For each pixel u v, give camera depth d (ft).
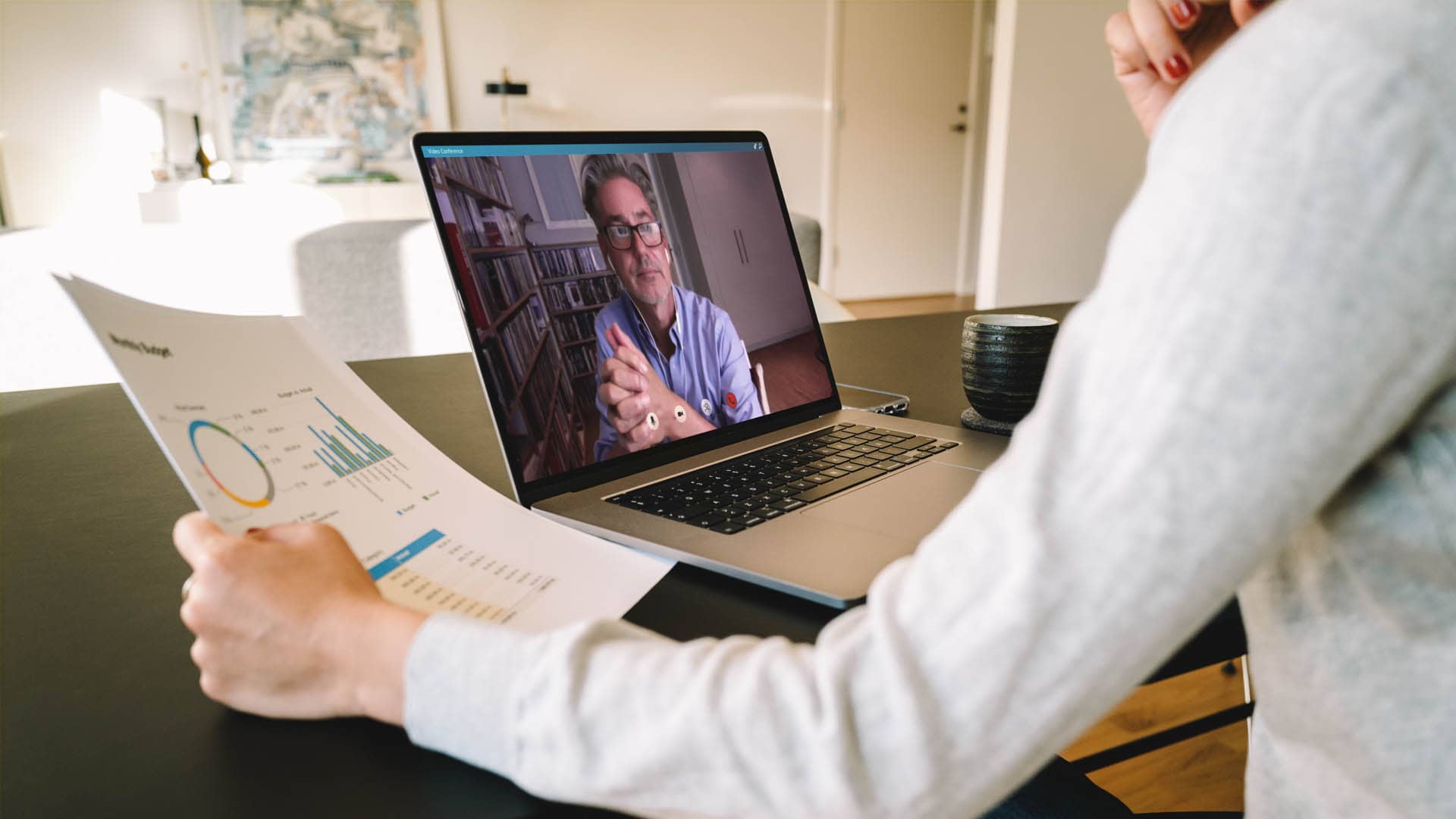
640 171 2.68
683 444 2.55
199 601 1.36
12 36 15.92
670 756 1.10
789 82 20.20
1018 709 1.01
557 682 1.18
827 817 1.06
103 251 6.64
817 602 1.71
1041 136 16.43
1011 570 1.00
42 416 3.22
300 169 17.75
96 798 1.22
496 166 2.30
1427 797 1.25
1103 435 0.98
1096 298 1.06
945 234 22.63
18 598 1.81
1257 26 1.03
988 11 21.50
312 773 1.28
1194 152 0.99
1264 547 0.95
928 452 2.57
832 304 5.83
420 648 1.28
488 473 2.48
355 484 1.89
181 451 1.56
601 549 1.97
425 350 7.81
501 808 1.22
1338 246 0.89
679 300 2.67
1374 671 1.26
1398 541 1.16
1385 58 0.91
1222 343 0.92
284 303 7.25
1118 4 16.47
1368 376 0.90
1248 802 1.63
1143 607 0.96
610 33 18.99
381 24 17.61
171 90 16.87
